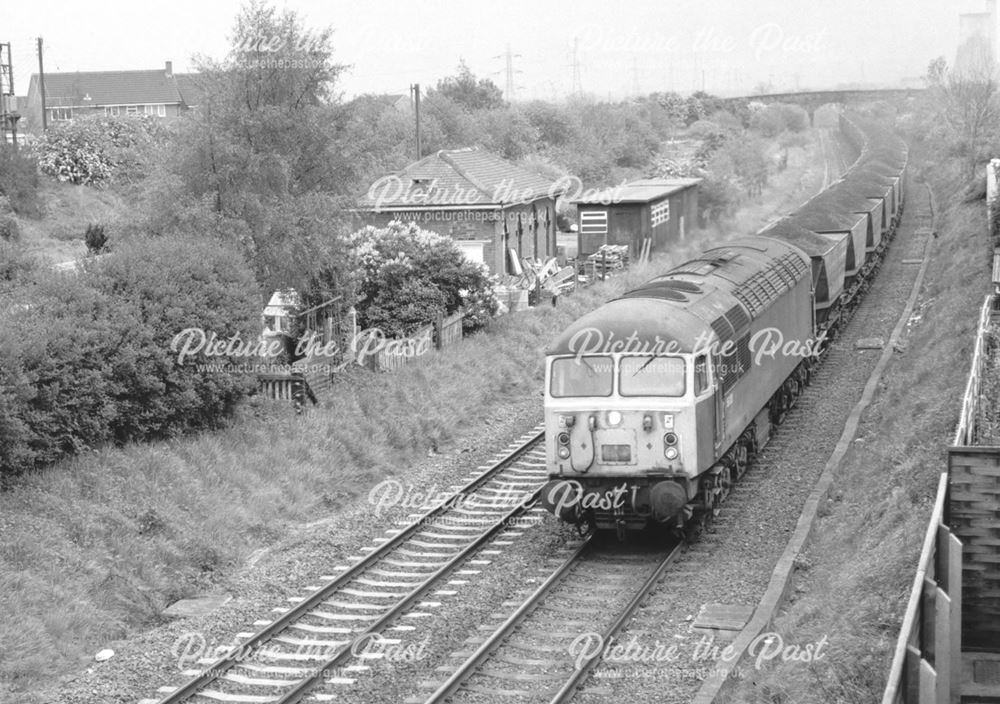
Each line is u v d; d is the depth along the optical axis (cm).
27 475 1600
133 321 1803
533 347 3055
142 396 1827
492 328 3086
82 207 4822
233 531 1673
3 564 1371
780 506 1767
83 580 1410
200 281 1973
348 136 2442
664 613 1366
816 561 1526
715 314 1744
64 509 1547
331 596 1453
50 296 1775
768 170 7512
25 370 1603
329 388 2328
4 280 2027
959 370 2066
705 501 1633
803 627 1274
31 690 1187
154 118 5709
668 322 1590
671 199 4744
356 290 2678
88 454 1717
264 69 2325
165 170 2275
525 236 3950
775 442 2175
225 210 2261
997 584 1141
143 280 1884
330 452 2036
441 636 1303
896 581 1255
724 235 5134
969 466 1143
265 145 2305
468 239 3659
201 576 1534
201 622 1389
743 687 1130
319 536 1705
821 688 1067
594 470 1572
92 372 1708
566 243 4922
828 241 2964
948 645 935
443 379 2570
